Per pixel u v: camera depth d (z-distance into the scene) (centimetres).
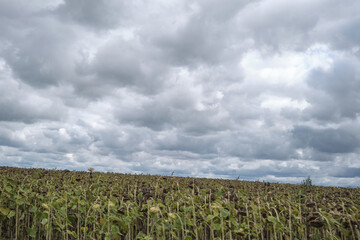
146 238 455
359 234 434
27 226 637
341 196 708
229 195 568
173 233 468
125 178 940
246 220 504
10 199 573
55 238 632
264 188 847
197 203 507
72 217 557
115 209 496
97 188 652
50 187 634
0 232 620
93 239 512
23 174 868
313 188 826
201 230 484
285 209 493
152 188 641
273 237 535
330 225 445
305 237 516
